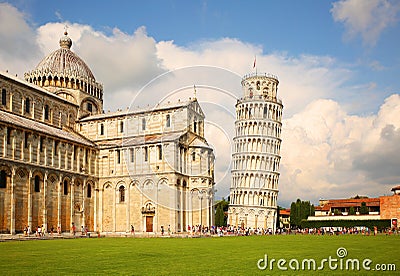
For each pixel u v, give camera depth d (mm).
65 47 116125
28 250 42344
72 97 108938
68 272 26203
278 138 153375
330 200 190750
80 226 92625
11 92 87438
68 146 90812
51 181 84625
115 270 27141
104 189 99125
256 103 151375
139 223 93438
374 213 147125
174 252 40438
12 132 75250
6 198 72562
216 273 26062
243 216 142875
